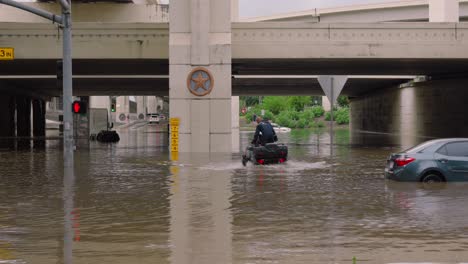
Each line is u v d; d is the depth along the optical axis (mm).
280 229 11617
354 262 8680
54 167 26453
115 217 13047
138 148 43781
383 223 12148
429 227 11703
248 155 26875
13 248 10031
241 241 10539
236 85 75688
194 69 36000
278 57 40844
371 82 75500
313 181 20047
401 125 74625
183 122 36156
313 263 8945
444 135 61375
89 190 17844
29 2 70750
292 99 148000
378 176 21672
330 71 54844
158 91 85750
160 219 12773
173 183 19625
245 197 16141
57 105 147250
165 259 9250
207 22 35875
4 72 54656
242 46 40656
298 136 71875
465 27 41188
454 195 16016
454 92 59250
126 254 9586
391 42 41188
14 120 77688
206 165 26766
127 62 43594
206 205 14742
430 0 69625
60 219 12828
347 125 135500
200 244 10320
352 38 41125
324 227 11789
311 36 40969
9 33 40406
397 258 9234
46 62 43375
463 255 9414
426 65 48688
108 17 70938
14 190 17922
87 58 40656
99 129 68000
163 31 40531
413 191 16844
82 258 9328
